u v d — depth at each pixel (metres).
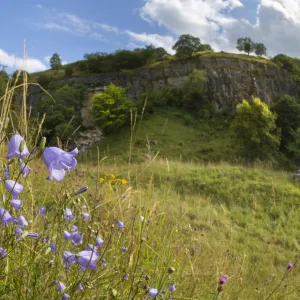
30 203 2.21
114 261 2.35
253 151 41.09
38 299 1.57
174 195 10.89
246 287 4.43
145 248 2.82
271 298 4.52
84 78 83.94
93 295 1.82
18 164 1.44
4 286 1.58
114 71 87.19
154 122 61.50
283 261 7.97
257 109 40.97
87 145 56.66
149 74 81.06
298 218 11.88
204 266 3.92
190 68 79.00
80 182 4.38
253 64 78.69
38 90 80.81
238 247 8.12
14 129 1.94
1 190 1.68
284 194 13.84
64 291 1.62
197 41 79.75
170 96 70.81
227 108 72.00
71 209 1.91
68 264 1.63
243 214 11.73
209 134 60.56
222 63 78.31
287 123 54.78
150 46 92.50
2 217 1.42
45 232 1.73
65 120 49.69
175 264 2.91
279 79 79.31
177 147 52.62
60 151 1.43
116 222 2.66
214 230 8.59
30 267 1.70
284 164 41.12
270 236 9.74
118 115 59.47
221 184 14.45
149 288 1.94
